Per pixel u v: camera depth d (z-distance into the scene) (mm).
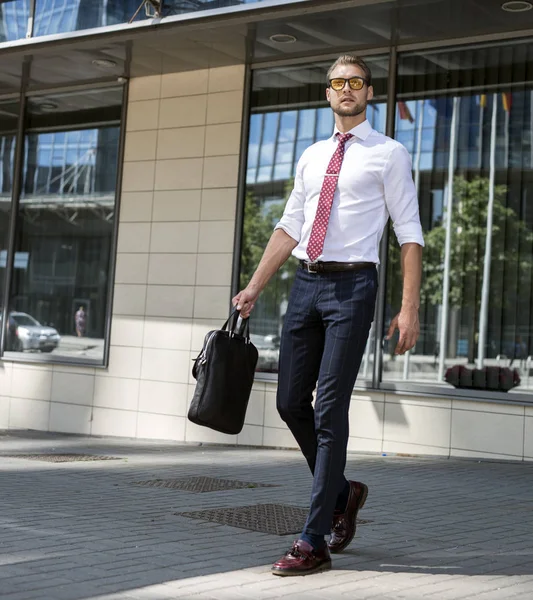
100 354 11172
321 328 4129
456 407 8805
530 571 4094
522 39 8789
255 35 9250
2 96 12227
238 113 10281
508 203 8859
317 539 3930
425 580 3834
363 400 9242
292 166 9969
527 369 8633
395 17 8531
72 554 4117
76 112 11656
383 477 7395
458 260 9062
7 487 6340
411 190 4082
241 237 10188
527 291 8727
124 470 7562
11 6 10250
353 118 4129
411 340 3961
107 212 11297
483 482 7242
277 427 9758
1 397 11844
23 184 12078
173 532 4742
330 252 4023
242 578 3756
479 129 9016
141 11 9289
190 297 10430
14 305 12008
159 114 10828
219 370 4035
